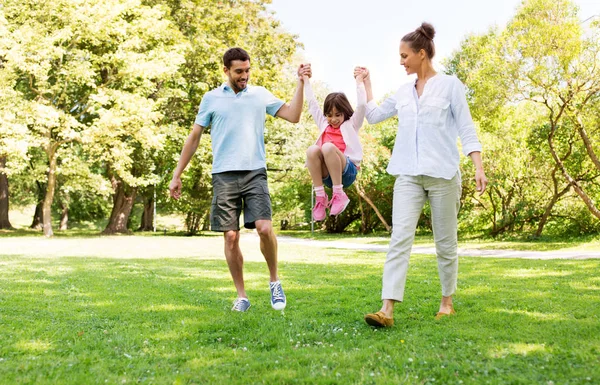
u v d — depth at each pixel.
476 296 4.93
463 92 3.87
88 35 20.58
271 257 4.26
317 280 6.67
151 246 16.75
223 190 4.27
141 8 21.98
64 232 29.91
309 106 4.46
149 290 5.59
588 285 5.71
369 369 2.58
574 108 14.39
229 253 4.37
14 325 3.65
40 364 2.70
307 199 33.03
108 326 3.70
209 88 24.61
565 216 17.44
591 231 17.02
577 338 3.09
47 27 20.58
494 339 3.12
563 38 13.44
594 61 13.81
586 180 16.67
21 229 30.64
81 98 23.59
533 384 2.30
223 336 3.39
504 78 14.37
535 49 13.75
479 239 19.38
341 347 3.04
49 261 9.83
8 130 19.08
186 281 6.54
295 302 4.78
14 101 20.00
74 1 19.94
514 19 14.66
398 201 3.84
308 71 4.46
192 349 3.06
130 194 28.06
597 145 16.22
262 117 4.37
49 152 22.28
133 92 22.62
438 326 3.55
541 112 17.61
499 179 18.36
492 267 8.26
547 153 17.38
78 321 3.85
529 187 18.25
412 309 4.27
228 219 4.29
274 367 2.65
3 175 29.80
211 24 23.66
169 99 26.27
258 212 4.22
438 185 3.82
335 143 4.29
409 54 3.92
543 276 6.77
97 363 2.75
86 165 23.20
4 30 19.31
